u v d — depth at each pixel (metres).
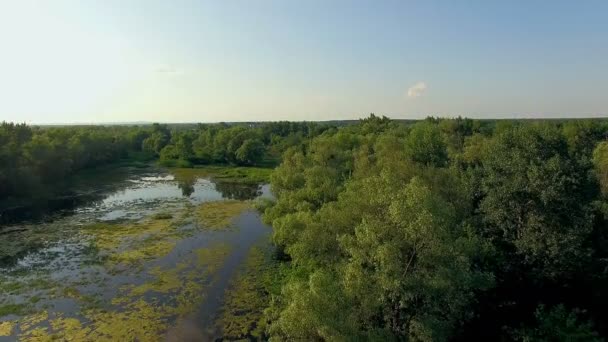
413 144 65.44
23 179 69.00
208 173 101.56
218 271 38.28
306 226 32.41
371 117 120.56
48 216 58.72
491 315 25.22
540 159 26.72
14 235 49.56
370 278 20.92
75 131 125.88
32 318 29.81
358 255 21.61
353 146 73.31
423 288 20.02
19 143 82.81
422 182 29.44
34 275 37.47
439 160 58.88
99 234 49.84
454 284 20.39
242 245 45.56
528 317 24.33
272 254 42.53
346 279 21.11
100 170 105.19
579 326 21.39
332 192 42.16
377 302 20.31
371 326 20.70
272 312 29.02
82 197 72.06
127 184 85.94
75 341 26.97
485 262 26.42
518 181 25.22
